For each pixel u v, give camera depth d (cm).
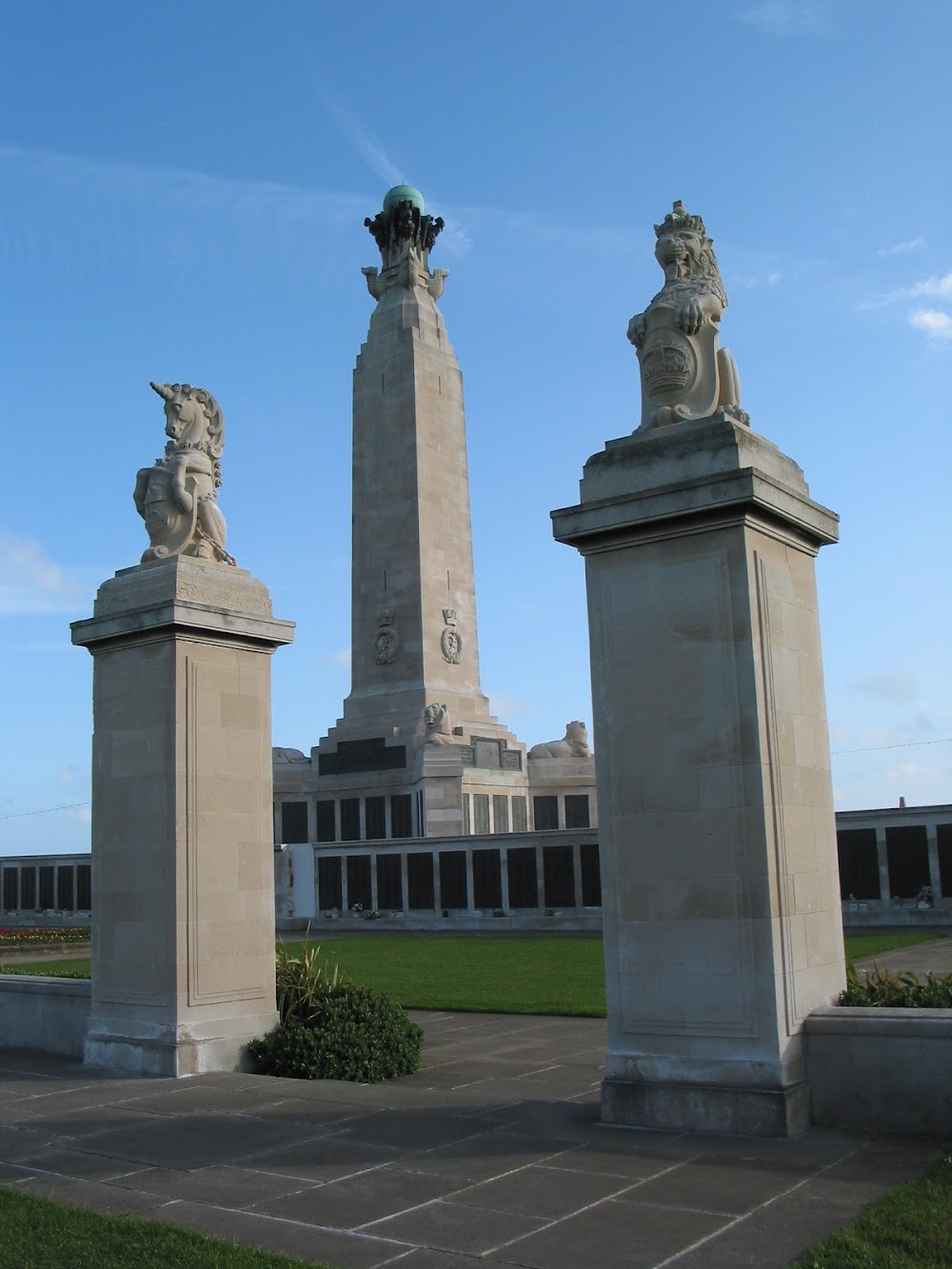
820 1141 1118
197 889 1647
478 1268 825
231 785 1714
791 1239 855
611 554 1320
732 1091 1167
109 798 1734
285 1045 1627
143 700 1711
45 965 3428
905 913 3544
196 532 1795
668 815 1247
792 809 1249
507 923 4397
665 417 1334
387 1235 899
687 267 1386
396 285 6128
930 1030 1131
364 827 5759
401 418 5934
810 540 1376
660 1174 1033
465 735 5678
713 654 1245
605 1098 1235
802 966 1220
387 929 4666
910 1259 789
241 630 1733
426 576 5844
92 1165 1126
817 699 1348
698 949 1212
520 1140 1177
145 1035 1633
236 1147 1179
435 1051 1814
